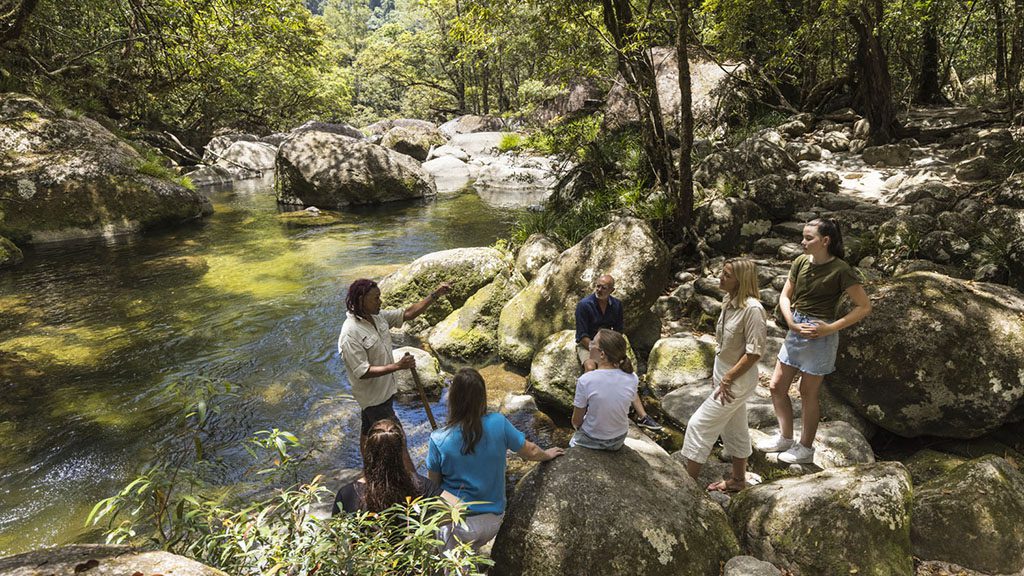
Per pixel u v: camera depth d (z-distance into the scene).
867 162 9.63
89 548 2.09
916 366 4.66
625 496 3.33
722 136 11.71
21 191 12.73
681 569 3.17
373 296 4.15
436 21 36.62
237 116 28.66
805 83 12.60
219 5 12.27
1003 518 3.46
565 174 12.43
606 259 6.70
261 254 11.55
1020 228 5.86
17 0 12.85
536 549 3.18
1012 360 4.48
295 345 7.32
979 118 10.27
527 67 32.62
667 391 5.88
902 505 3.42
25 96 14.42
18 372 6.65
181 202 14.61
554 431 5.43
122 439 5.33
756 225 7.97
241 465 4.93
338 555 2.44
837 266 4.11
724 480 4.31
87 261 11.20
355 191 16.92
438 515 2.48
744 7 10.66
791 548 3.36
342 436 5.38
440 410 5.84
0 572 1.93
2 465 4.95
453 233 13.01
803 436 4.45
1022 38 9.21
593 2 8.49
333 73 32.59
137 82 18.67
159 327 7.93
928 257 6.36
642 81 8.91
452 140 27.03
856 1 9.16
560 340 6.05
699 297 7.12
